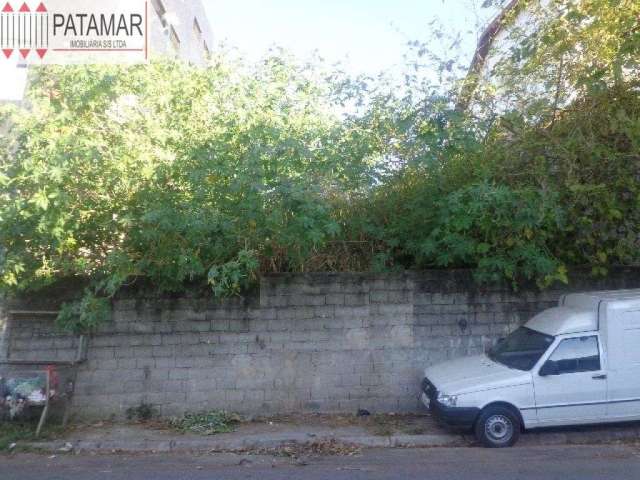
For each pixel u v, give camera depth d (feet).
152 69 29.73
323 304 31.37
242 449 26.35
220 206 27.76
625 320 25.64
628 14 28.07
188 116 29.91
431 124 29.35
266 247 29.71
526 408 25.26
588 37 29.45
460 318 31.68
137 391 30.53
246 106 30.07
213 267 26.37
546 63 30.60
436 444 26.66
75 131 27.40
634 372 25.43
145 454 25.93
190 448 26.53
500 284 31.94
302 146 27.55
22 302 30.50
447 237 28.91
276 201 27.07
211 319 31.04
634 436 26.94
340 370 31.19
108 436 27.73
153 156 28.14
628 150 30.12
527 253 29.17
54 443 26.71
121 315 30.76
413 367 31.35
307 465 23.72
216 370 30.86
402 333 31.48
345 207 31.37
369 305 31.50
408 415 30.81
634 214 31.32
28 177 26.08
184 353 30.83
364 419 30.19
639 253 31.71
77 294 30.53
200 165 27.20
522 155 30.14
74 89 27.78
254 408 30.81
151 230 26.86
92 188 27.94
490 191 27.04
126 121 28.94
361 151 29.09
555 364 25.49
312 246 29.48
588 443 26.45
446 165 30.25
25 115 27.30
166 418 30.45
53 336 30.48
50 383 28.02
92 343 30.58
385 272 31.27
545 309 31.83
